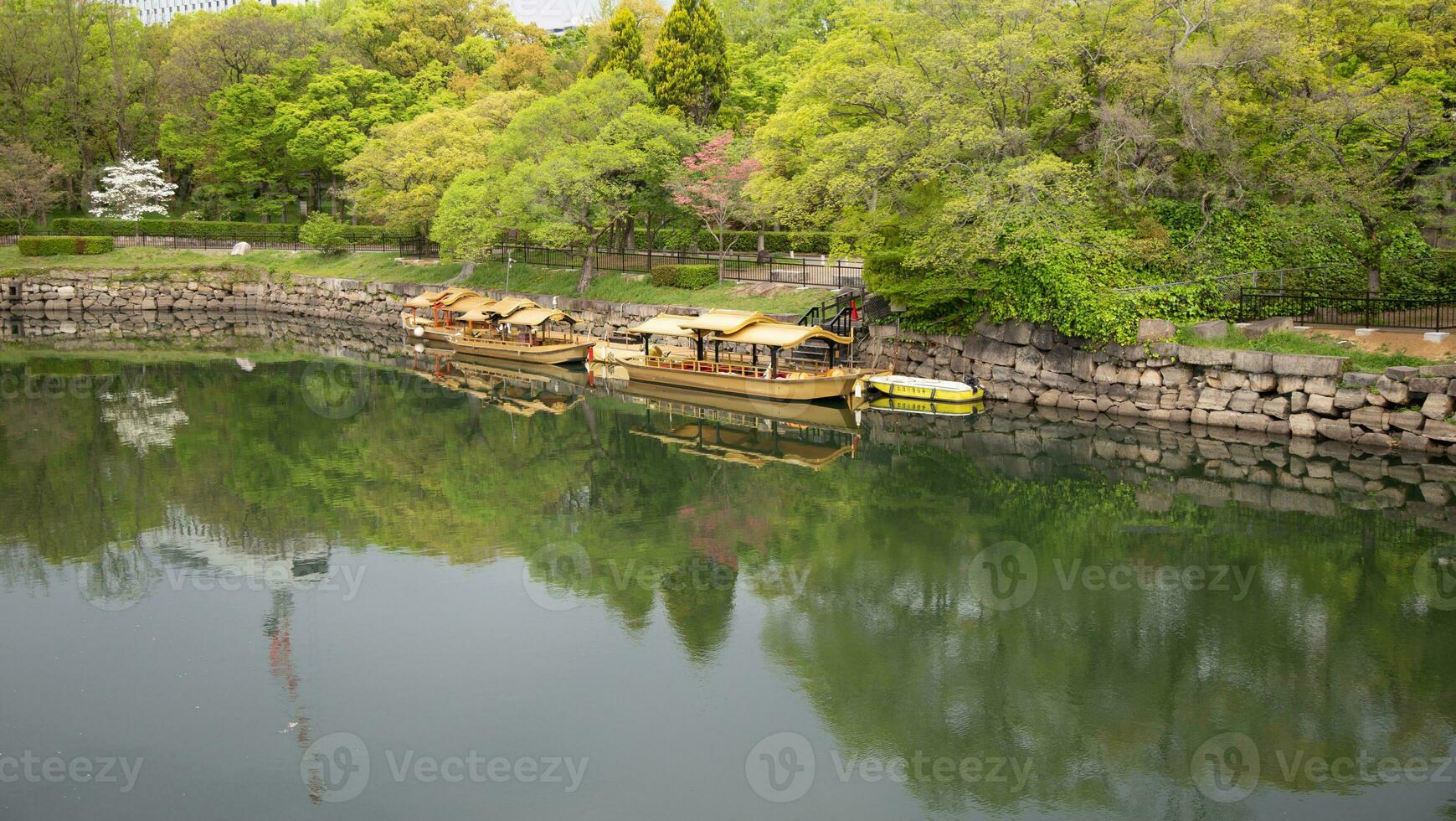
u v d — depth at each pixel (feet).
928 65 107.34
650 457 97.91
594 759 45.03
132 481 88.84
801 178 113.60
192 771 44.34
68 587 64.59
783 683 51.98
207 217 267.80
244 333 189.67
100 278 216.33
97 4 284.41
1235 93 105.09
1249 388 94.84
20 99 258.16
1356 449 87.10
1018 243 107.04
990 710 48.98
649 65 203.62
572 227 157.07
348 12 298.56
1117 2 111.55
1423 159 103.45
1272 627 56.24
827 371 119.03
